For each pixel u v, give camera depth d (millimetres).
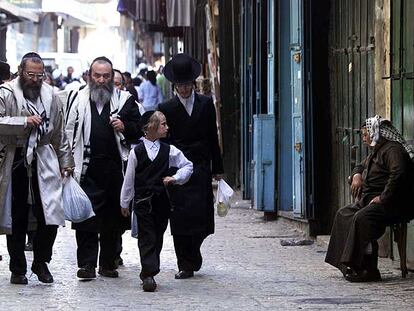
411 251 19609
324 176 24281
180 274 18906
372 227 18172
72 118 18656
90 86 18750
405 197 18391
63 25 93812
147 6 40469
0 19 55000
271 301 16453
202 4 42750
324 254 22172
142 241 17609
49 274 18266
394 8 19828
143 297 16891
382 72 20969
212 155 19109
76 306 16047
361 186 18953
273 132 26938
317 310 15648
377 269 18516
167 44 63281
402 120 19547
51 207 17594
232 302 16406
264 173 27125
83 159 18531
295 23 24984
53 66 69562
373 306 15953
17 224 17844
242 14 31203
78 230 18438
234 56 35781
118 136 18609
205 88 39281
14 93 17641
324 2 24266
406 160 18406
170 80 18719
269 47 27297
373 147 18812
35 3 60750
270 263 20922
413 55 18922
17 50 76062
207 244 23719
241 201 32344
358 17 22406
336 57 23859
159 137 17812
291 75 25812
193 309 15805
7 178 17500
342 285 18078
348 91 23094
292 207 26953
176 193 18594
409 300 16500
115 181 18609
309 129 24141
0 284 18125
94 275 18594
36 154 17688
